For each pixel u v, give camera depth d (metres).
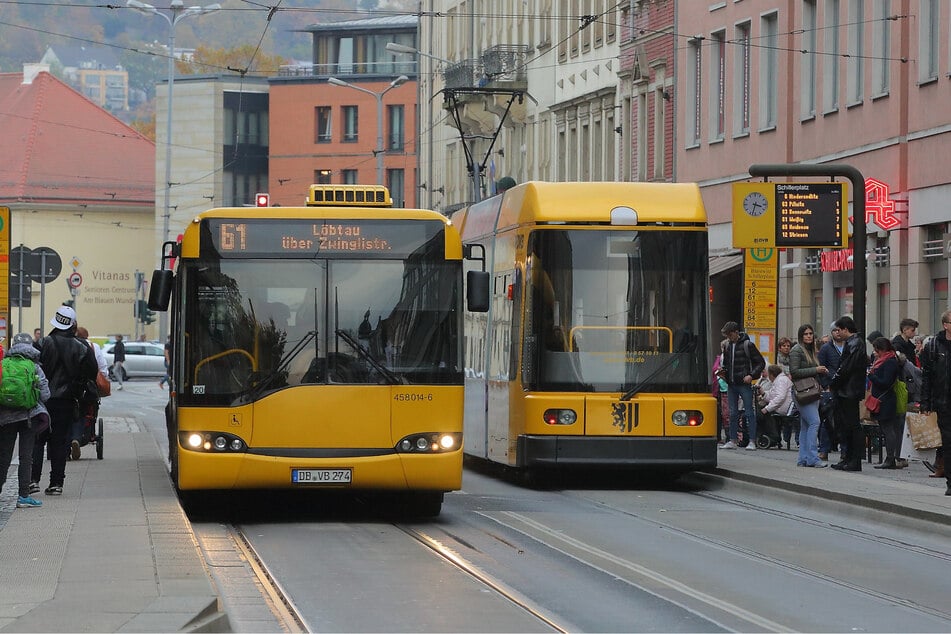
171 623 24.62
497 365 58.28
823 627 27.64
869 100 86.06
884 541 40.09
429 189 192.62
